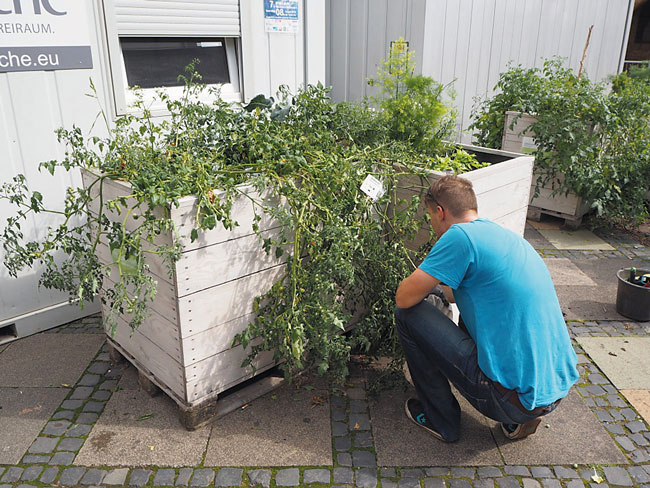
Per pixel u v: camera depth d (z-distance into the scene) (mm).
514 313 2369
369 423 2900
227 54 4242
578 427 2906
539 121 5492
